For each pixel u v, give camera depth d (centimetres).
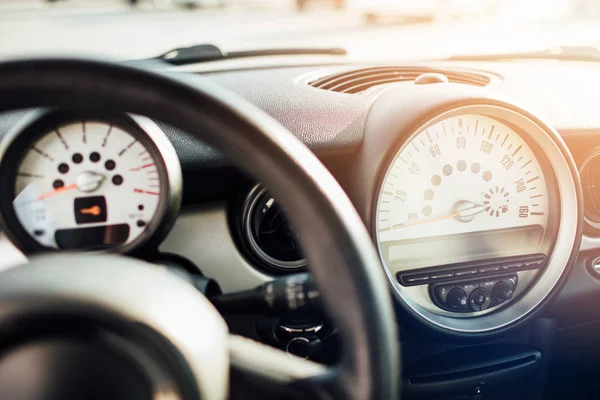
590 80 187
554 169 144
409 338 158
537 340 167
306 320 138
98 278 74
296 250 142
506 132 144
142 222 129
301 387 79
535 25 957
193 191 134
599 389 186
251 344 83
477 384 160
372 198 135
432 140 144
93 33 1174
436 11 1292
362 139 140
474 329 146
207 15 1819
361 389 74
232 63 203
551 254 149
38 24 1448
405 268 150
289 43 835
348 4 1762
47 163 124
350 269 72
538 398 172
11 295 71
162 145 123
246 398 82
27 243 124
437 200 148
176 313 75
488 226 152
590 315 171
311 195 71
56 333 71
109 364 72
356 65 199
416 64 206
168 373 73
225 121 70
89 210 128
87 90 71
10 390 71
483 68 202
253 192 134
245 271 141
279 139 71
